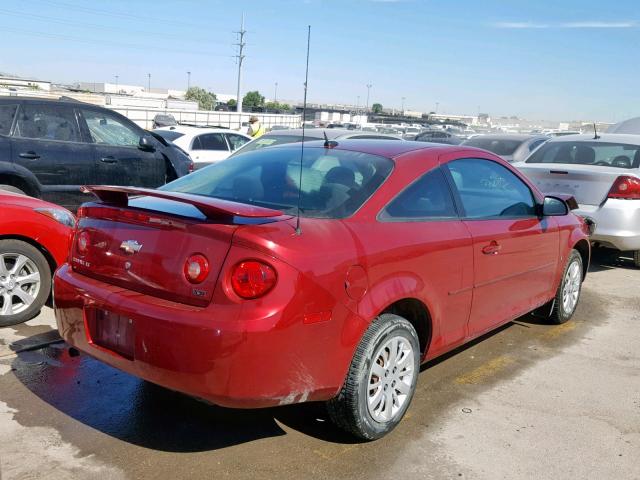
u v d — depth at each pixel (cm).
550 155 886
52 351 454
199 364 285
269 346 285
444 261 379
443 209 400
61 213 521
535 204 502
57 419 358
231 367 283
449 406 400
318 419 374
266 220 306
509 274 455
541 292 519
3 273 490
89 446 332
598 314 621
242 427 361
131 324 307
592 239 771
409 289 350
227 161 437
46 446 330
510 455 344
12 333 484
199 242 299
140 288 317
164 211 317
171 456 327
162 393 397
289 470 320
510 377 452
